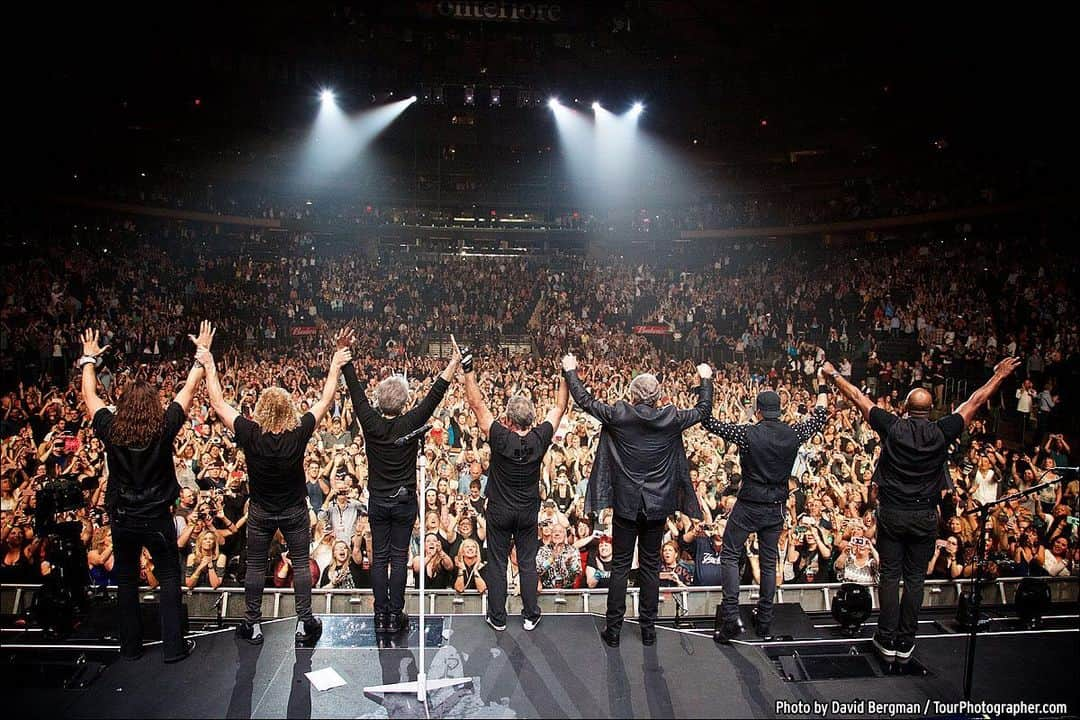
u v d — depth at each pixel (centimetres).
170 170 2941
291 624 479
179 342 1986
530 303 2797
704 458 878
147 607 508
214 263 2709
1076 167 2008
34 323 1678
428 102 3241
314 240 3164
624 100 3225
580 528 678
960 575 611
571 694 405
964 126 2497
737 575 468
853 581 623
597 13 2616
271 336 2270
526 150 3531
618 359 1961
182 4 2475
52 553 484
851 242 2855
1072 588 593
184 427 921
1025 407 1308
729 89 3069
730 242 3200
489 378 1497
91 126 2559
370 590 557
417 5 2573
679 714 391
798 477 853
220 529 652
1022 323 1706
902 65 2519
